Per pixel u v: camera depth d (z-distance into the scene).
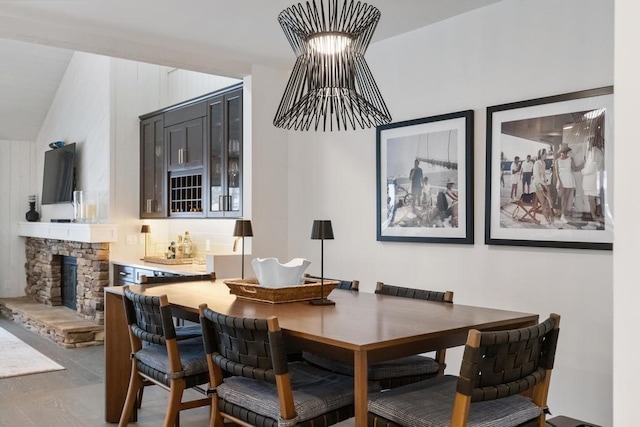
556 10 3.25
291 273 2.82
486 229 3.57
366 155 4.43
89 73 6.90
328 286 2.87
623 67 0.77
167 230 6.89
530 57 3.38
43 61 7.14
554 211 3.23
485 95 3.62
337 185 4.67
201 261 6.00
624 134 0.77
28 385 4.34
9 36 3.86
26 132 8.21
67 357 5.27
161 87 6.82
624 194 0.77
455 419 1.75
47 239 7.43
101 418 3.58
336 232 4.68
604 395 3.02
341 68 2.56
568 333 3.18
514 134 3.43
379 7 3.62
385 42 4.30
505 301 3.50
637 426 0.75
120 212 6.50
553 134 3.24
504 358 1.81
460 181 3.74
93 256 6.34
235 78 5.01
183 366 2.67
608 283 3.02
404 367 2.68
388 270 4.27
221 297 2.93
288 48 4.48
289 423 2.00
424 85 4.01
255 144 4.91
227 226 5.88
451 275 3.83
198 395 4.06
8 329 6.67
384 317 2.34
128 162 6.59
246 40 4.29
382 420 2.00
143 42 4.32
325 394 2.17
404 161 4.12
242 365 2.15
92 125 6.83
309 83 2.60
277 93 5.06
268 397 2.14
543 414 2.04
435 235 3.90
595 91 3.05
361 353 1.83
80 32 4.07
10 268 8.14
